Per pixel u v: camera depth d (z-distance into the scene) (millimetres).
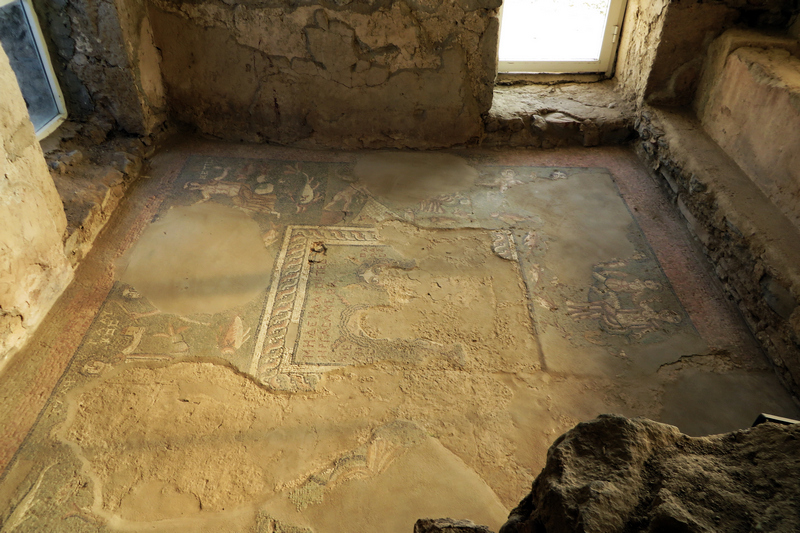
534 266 2635
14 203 2037
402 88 3373
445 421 1925
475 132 3555
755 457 756
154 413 1915
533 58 3830
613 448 806
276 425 1894
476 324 2316
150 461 1770
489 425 1919
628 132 3570
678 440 820
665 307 2424
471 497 1698
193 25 3223
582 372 2123
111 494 1680
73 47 3008
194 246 2658
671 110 3344
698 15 3080
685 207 2918
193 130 3574
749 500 700
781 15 3039
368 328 2279
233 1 3115
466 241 2779
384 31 3184
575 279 2566
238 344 2189
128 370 2066
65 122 3162
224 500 1675
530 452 1839
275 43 3234
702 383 2094
